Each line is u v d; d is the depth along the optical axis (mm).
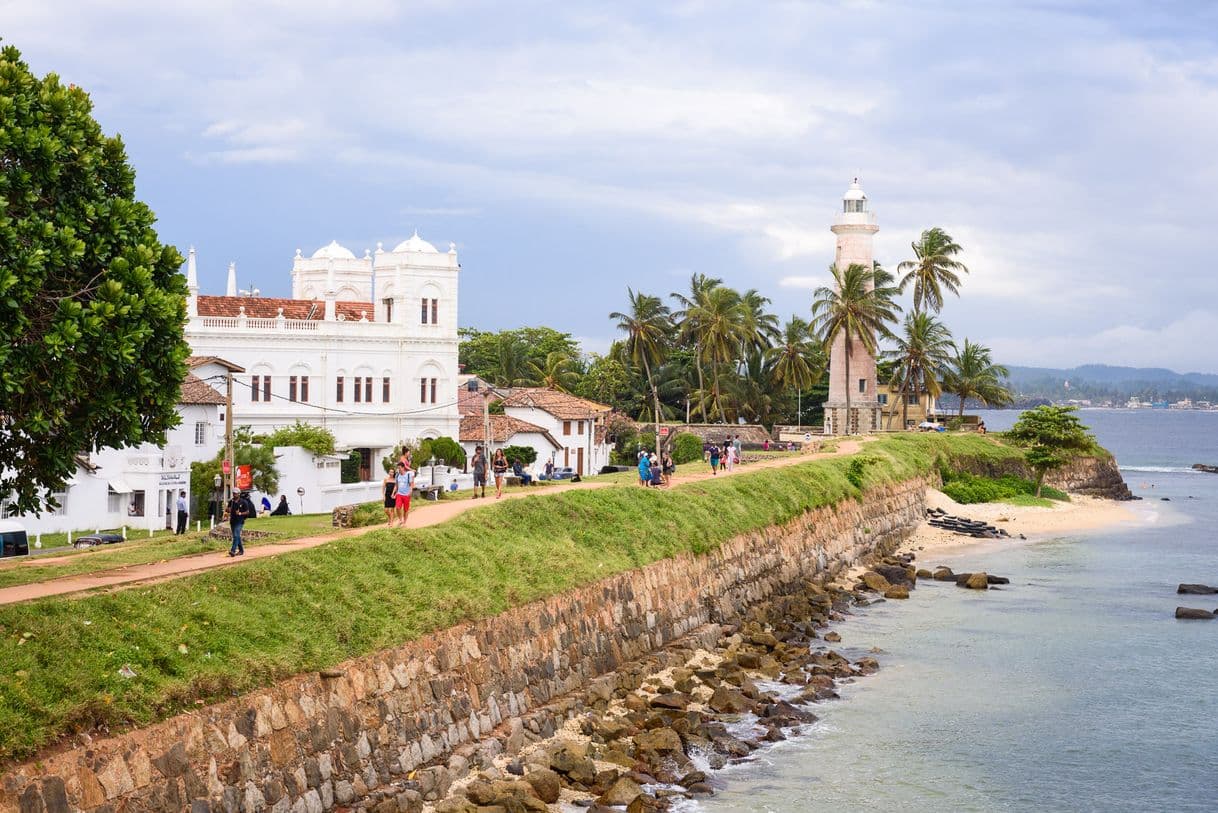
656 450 119562
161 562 38031
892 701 44750
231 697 27578
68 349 30734
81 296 32469
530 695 38469
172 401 35312
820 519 75250
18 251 29469
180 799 25109
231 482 61562
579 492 55750
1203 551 85812
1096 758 38562
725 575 58031
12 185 30688
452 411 104188
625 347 151250
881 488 91188
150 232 34688
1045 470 119812
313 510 79875
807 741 39844
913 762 37906
